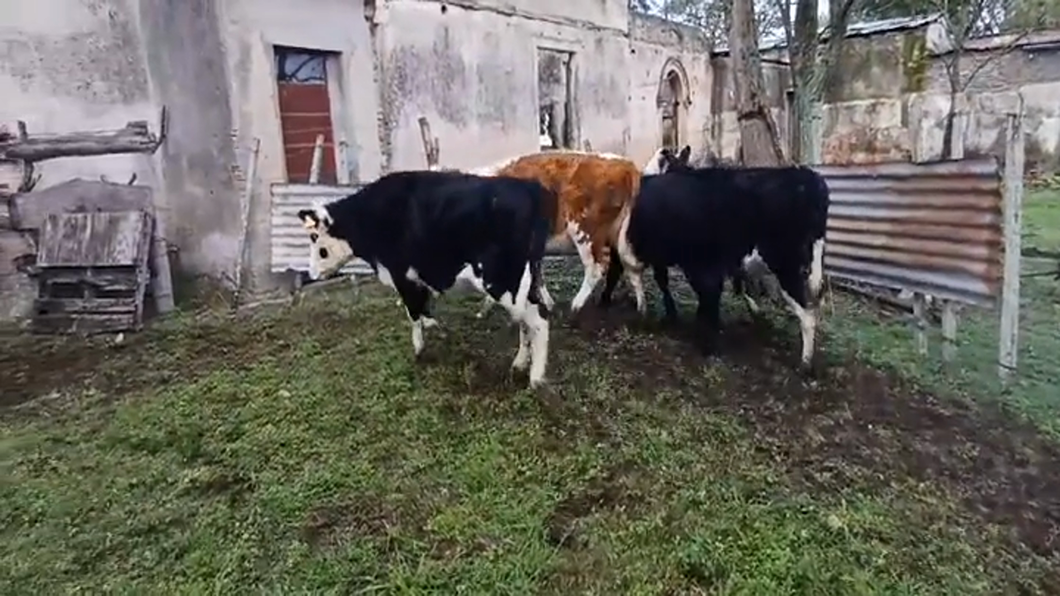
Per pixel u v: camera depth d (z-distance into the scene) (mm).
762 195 4371
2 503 3104
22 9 6055
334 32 7875
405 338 4957
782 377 4312
